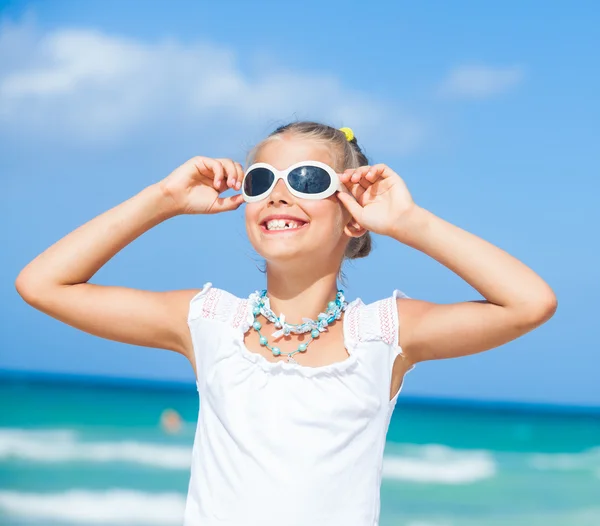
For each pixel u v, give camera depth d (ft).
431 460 69.77
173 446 67.77
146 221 10.70
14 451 64.13
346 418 9.53
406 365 10.26
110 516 47.39
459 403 123.95
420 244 9.99
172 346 10.69
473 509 53.31
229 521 9.28
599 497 58.23
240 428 9.53
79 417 82.74
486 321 9.72
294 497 9.20
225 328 10.16
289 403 9.54
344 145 10.95
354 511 9.37
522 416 105.91
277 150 10.45
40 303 10.43
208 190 10.84
